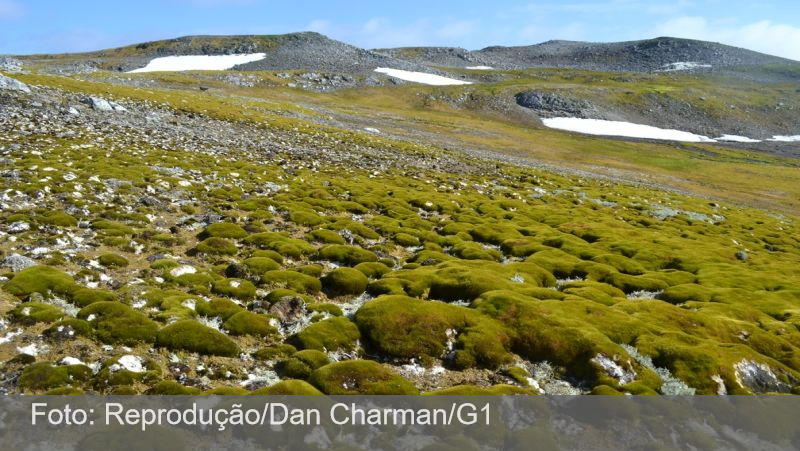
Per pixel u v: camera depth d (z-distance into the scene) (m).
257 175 46.72
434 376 17.78
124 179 35.00
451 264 28.38
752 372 19.56
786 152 178.62
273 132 78.81
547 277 30.16
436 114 191.75
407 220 40.19
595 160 131.25
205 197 36.12
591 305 23.36
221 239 26.36
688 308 27.55
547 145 148.25
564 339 19.66
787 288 33.56
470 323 20.38
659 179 112.69
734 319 25.34
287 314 20.06
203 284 21.25
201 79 179.75
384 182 57.22
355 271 25.02
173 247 25.33
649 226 56.47
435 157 85.94
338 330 18.91
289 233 31.88
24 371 13.34
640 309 24.70
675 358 19.41
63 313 16.48
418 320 19.83
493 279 25.70
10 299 16.84
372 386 15.72
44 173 32.50
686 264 37.66
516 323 20.64
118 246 23.48
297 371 16.09
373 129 119.44
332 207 40.59
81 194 30.12
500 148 129.75
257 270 23.72
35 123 49.28
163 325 17.06
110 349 15.42
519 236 40.09
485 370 18.48
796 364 21.34
